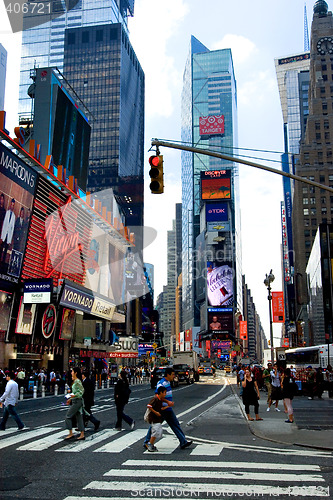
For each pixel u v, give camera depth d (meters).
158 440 12.48
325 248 79.81
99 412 20.67
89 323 56.78
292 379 16.92
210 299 188.88
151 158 11.98
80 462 9.48
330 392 31.22
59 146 66.31
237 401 26.98
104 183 165.75
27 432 14.03
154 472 8.54
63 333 50.16
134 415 19.41
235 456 10.16
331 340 76.06
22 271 41.69
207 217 198.12
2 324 39.94
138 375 62.06
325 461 9.65
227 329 184.50
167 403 10.97
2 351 40.94
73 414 12.62
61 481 7.86
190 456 10.15
